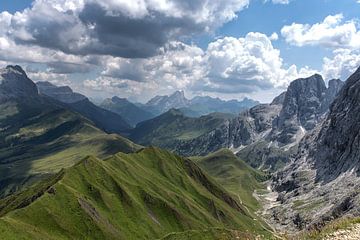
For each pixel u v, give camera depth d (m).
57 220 193.12
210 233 129.50
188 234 129.75
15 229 159.25
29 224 180.38
